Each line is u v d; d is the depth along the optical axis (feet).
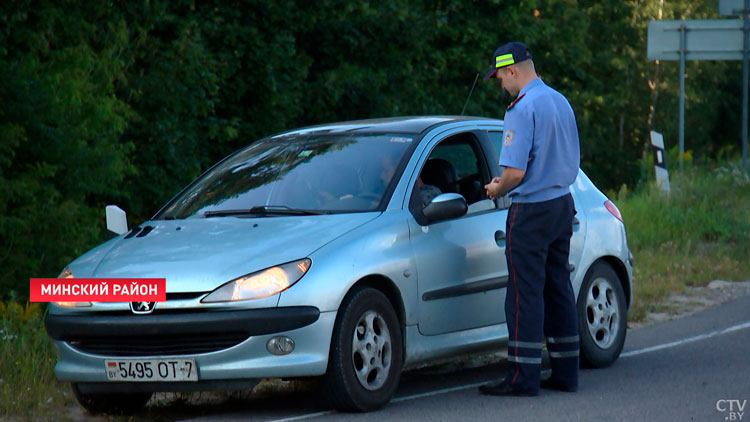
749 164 290.56
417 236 84.48
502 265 91.40
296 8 240.94
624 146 561.84
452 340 87.04
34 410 84.79
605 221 101.35
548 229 84.07
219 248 79.25
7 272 143.74
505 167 83.51
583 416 75.41
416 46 271.69
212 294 74.90
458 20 318.04
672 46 254.06
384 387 80.18
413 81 279.08
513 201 84.94
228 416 80.74
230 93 230.68
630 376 92.68
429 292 84.38
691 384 87.04
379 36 266.57
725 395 81.56
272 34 236.63
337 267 77.25
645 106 570.05
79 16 171.12
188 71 205.26
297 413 80.18
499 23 326.65
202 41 215.31
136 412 85.66
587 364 97.30
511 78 85.40
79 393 82.43
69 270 81.66
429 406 81.30
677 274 162.30
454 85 327.88
